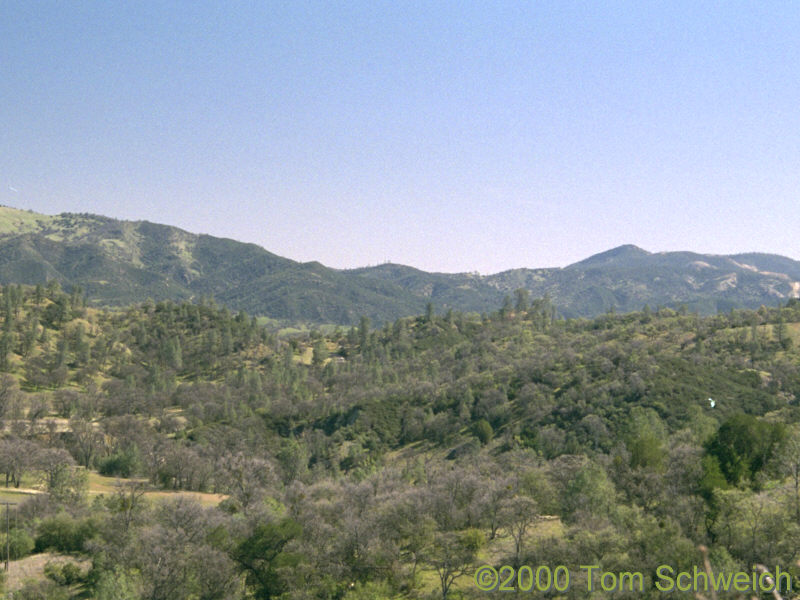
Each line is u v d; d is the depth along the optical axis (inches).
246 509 3964.1
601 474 3966.5
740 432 3767.2
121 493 4099.4
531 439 7652.6
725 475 3570.4
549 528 3597.4
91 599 2947.8
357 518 3516.2
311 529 3430.1
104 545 3356.3
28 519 3919.8
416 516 3469.5
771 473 3654.0
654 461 4109.3
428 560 3144.7
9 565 3383.4
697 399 7780.5
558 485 4288.9
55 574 3230.8
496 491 3703.3
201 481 5994.1
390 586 3043.8
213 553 3048.7
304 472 7352.4
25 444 5462.6
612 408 7815.0
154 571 2898.6
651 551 2755.9
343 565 3166.8
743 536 2714.1
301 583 3019.2
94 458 6806.1
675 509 3280.0
